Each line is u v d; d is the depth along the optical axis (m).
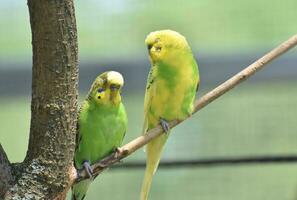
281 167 9.83
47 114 5.49
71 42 5.40
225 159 8.30
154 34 6.46
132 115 9.61
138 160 9.45
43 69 5.41
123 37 9.98
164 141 6.72
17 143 9.91
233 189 9.92
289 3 9.92
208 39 9.88
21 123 9.77
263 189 9.87
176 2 10.12
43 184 5.57
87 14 10.09
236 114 9.89
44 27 5.30
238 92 9.81
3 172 5.54
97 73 9.24
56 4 5.26
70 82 5.48
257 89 9.75
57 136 5.53
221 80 9.11
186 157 9.62
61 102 5.48
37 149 5.57
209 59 9.17
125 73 9.32
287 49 6.05
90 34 9.98
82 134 6.54
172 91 6.42
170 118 6.53
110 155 6.23
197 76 6.55
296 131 9.80
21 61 9.38
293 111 9.80
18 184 5.55
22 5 10.21
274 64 9.52
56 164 5.57
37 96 5.49
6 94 9.38
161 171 9.98
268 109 9.84
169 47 6.39
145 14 10.09
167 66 6.40
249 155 9.35
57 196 5.65
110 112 6.52
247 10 9.98
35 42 5.37
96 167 6.01
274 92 9.70
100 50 9.82
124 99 9.45
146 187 6.82
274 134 9.84
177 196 9.96
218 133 9.86
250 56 9.20
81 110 6.54
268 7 9.95
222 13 10.02
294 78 9.51
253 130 9.91
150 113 6.59
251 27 9.91
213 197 9.93
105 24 10.06
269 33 9.88
